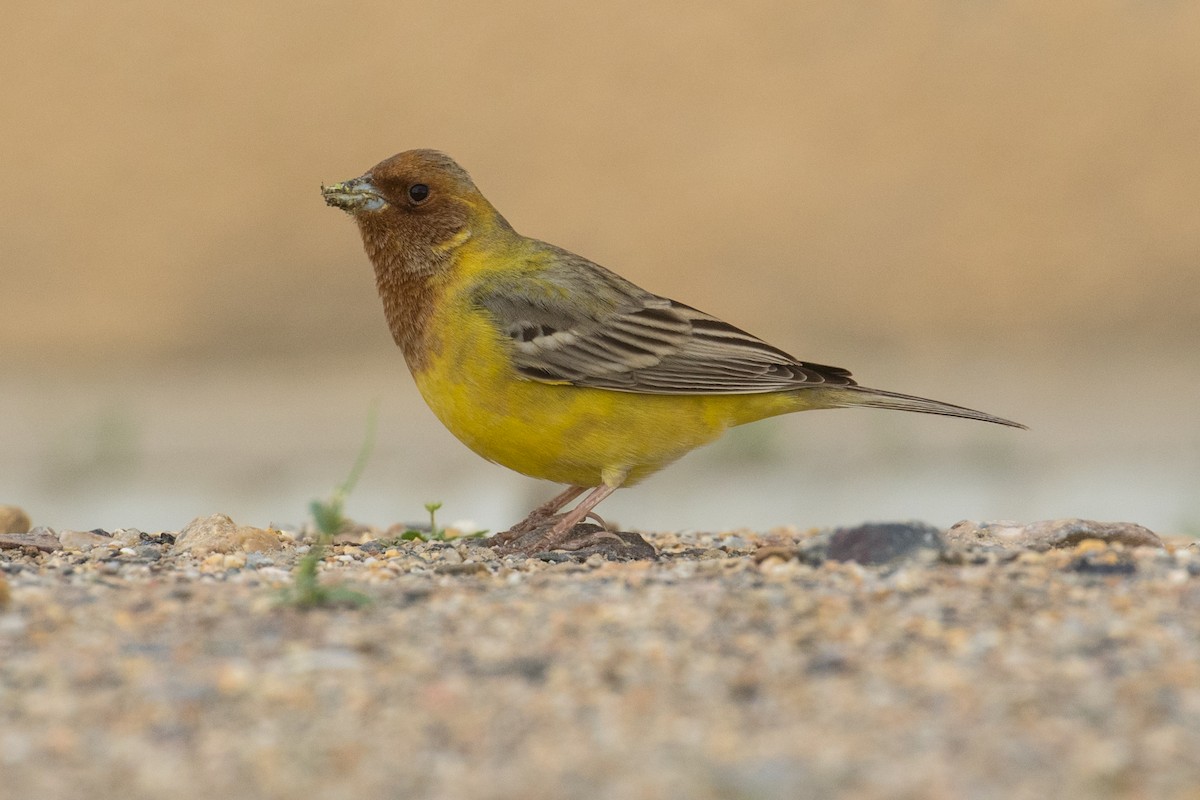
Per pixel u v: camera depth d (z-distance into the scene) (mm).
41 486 19422
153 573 8820
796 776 5656
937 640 6992
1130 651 6805
